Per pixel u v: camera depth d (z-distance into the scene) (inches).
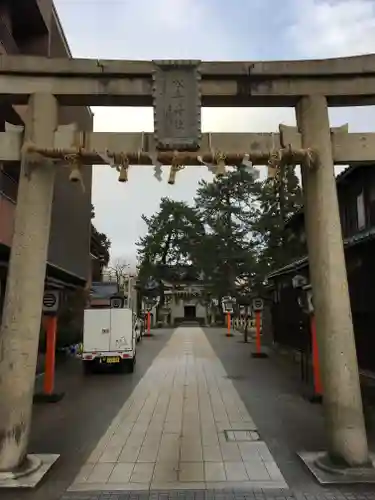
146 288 1862.7
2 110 425.7
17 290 239.9
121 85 260.4
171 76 254.7
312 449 273.6
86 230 930.7
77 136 255.6
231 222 1753.2
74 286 770.2
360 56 261.1
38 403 422.3
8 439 227.6
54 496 209.2
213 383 530.9
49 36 607.8
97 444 290.5
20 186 250.7
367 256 423.8
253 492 211.2
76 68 258.4
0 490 212.5
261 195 1408.7
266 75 260.4
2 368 233.3
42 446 286.0
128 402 425.1
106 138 255.8
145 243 2048.5
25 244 244.1
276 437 303.7
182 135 249.0
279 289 848.3
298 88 262.7
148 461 256.8
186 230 1994.3
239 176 1657.2
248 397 444.8
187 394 463.2
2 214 456.1
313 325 425.4
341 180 535.8
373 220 484.1
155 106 252.2
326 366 241.8
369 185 494.6
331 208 251.0
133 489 216.5
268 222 1279.5
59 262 693.9
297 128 264.2
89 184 958.4
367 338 425.1
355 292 454.9
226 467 245.9
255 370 640.4
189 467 246.4
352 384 235.3
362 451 229.1
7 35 502.0
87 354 623.8
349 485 215.5
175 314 2454.5
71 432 319.9
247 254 1680.6
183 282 2463.1
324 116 259.1
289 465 247.9
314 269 253.6
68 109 710.5
